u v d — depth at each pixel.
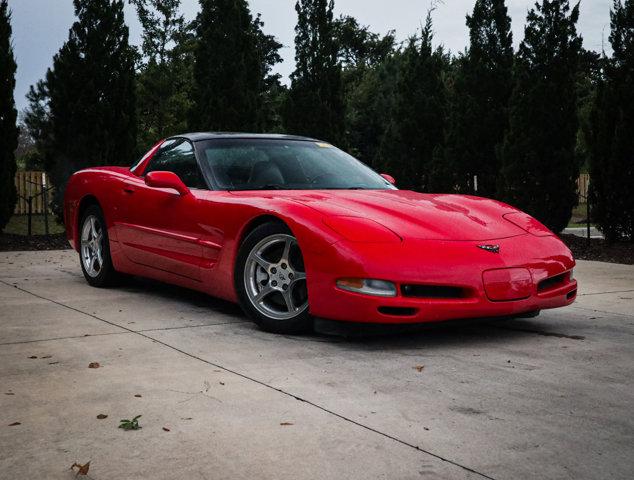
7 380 2.93
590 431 2.34
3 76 9.59
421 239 3.61
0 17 9.53
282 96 25.58
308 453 2.14
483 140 10.95
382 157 13.72
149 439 2.25
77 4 10.48
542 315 4.50
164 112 20.16
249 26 13.47
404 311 3.50
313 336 3.85
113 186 5.43
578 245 8.85
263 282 4.01
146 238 4.97
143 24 20.28
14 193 9.95
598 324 4.20
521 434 2.30
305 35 13.91
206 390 2.79
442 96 13.41
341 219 3.68
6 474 1.98
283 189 4.47
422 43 13.48
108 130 10.66
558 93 9.41
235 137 5.00
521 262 3.72
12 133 9.77
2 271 6.65
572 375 3.04
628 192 8.45
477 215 4.03
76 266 7.07
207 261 4.36
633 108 8.35
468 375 3.04
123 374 3.03
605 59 8.63
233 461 2.08
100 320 4.27
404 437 2.27
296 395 2.73
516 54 9.62
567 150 9.45
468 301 3.53
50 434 2.30
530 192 9.45
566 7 9.41
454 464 2.06
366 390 2.80
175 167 4.96
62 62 10.47
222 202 4.24
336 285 3.56
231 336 3.83
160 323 4.18
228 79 13.10
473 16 10.96
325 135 13.76
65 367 3.15
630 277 6.26
